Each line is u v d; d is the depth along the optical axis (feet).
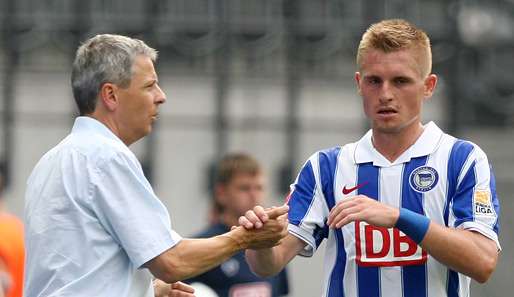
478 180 50.42
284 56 139.03
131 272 49.90
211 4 139.54
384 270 50.60
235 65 139.13
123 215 48.75
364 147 51.85
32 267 50.14
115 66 50.29
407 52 49.55
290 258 52.34
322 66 139.54
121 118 50.65
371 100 50.01
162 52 139.44
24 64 139.95
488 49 138.41
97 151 49.44
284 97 140.26
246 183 78.02
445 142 51.21
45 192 49.96
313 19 140.15
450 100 133.69
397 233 50.37
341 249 51.47
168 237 49.14
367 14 135.85
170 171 137.49
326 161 52.44
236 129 137.08
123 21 135.54
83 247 49.08
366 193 51.29
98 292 48.93
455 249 48.24
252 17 138.92
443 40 133.59
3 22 135.23
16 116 138.41
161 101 51.47
